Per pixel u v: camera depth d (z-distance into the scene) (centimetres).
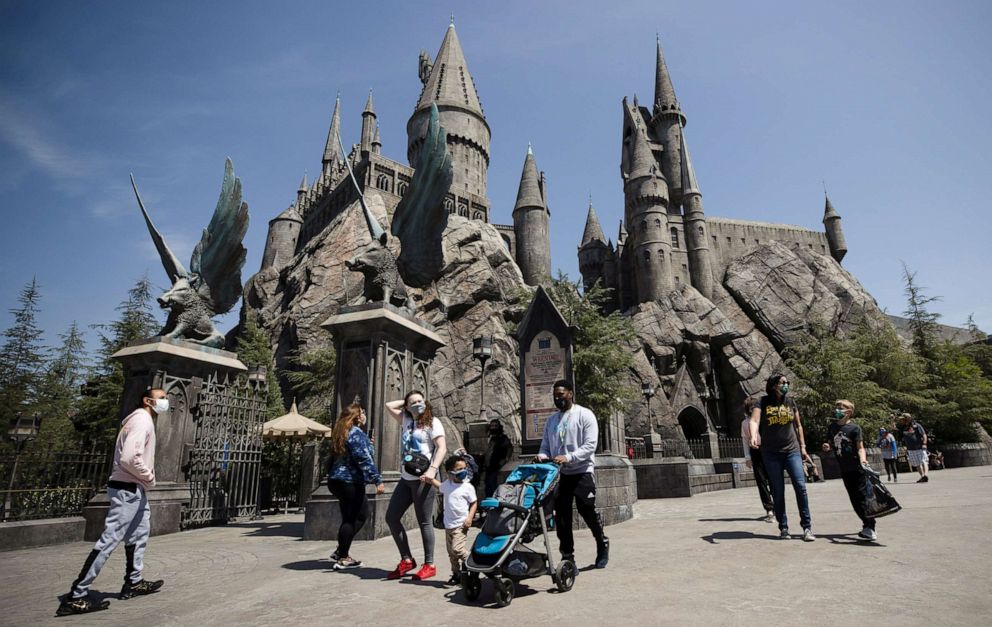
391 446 924
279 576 567
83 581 450
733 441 3338
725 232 8150
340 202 7438
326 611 413
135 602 480
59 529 943
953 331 7350
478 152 8575
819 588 403
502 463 980
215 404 1209
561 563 441
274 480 2020
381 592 470
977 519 675
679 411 5984
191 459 1138
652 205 7575
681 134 8888
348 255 5947
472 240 6303
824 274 7531
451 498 495
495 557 411
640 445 2686
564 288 3153
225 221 1252
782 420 634
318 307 5581
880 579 418
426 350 1102
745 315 7206
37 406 2994
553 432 516
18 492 948
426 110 8462
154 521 1025
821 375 3931
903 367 4366
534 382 1017
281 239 8438
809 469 1889
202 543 873
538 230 8125
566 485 492
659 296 7175
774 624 327
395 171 7125
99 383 2797
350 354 985
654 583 445
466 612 396
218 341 1237
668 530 767
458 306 5691
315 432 1830
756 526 749
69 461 1017
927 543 544
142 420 514
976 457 2966
